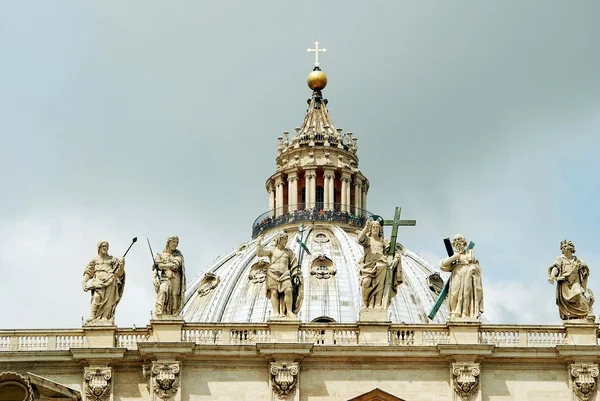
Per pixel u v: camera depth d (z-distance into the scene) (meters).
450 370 104.94
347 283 186.62
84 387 104.19
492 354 104.94
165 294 105.88
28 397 102.44
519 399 105.00
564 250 107.62
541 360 105.50
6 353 103.75
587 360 104.94
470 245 109.25
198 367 104.88
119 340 106.19
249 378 104.88
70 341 105.81
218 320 181.75
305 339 106.56
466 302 106.69
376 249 107.75
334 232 196.50
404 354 104.81
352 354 104.62
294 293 107.62
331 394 104.44
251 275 187.12
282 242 108.38
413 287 186.25
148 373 104.38
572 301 106.69
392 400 104.19
